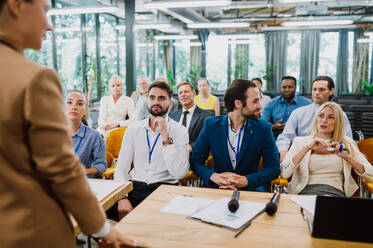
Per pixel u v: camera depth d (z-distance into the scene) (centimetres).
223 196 155
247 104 199
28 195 77
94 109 715
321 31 1254
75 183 80
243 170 206
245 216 130
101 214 88
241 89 199
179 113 352
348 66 1249
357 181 229
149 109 216
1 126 73
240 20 1173
